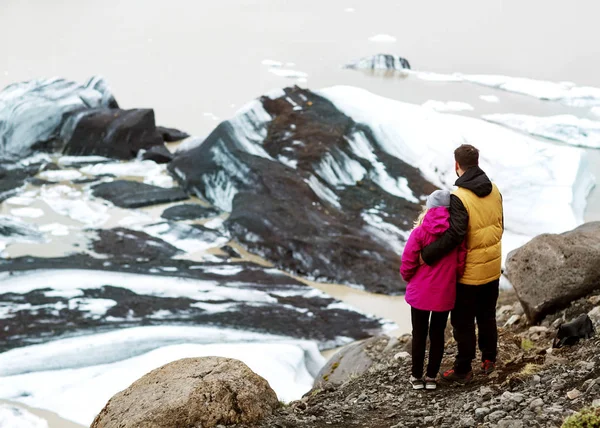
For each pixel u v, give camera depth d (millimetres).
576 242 5852
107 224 12258
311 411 4406
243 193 12750
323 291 10516
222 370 4215
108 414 4020
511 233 11836
